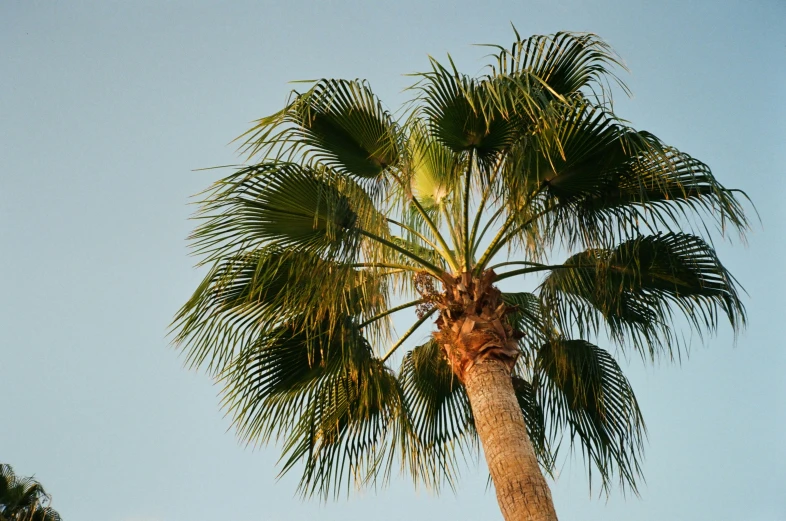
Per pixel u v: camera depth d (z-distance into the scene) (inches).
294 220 247.0
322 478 273.4
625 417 282.0
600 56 256.4
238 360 258.1
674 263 263.3
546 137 243.8
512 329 258.7
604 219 263.1
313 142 257.9
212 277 249.3
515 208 257.8
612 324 285.9
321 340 259.8
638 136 233.8
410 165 263.0
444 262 314.7
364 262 275.9
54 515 407.8
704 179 243.4
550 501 217.2
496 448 227.5
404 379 311.4
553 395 293.4
